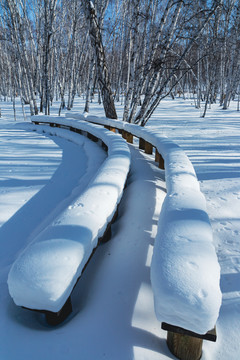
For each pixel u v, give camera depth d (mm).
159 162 4008
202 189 3264
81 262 1310
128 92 7750
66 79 19703
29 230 2387
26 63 12000
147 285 1604
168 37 6469
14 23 10602
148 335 1270
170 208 1641
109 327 1299
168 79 7027
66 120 7719
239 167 4109
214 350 1256
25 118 11586
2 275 1752
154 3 8219
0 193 3221
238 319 1410
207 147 5809
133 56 7418
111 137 4582
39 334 1261
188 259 1167
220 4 6090
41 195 3160
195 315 997
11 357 1138
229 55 16953
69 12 17156
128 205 2680
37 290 1142
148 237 2104
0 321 1332
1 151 5559
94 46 6871
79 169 4234
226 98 16219
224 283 1679
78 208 1681
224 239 2164
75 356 1145
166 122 10445
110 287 1598
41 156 5109
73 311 1456
